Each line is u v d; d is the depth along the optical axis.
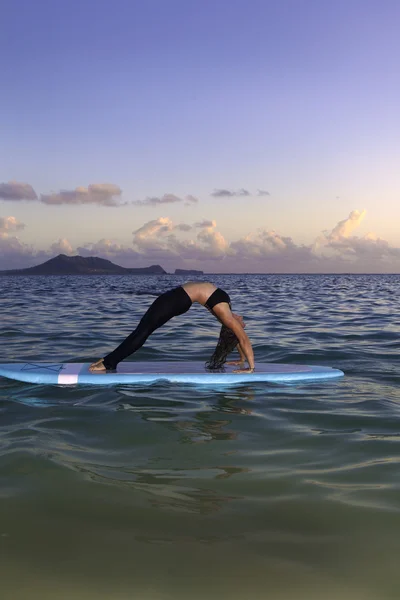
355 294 33.72
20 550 2.48
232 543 2.54
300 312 17.80
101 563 2.38
